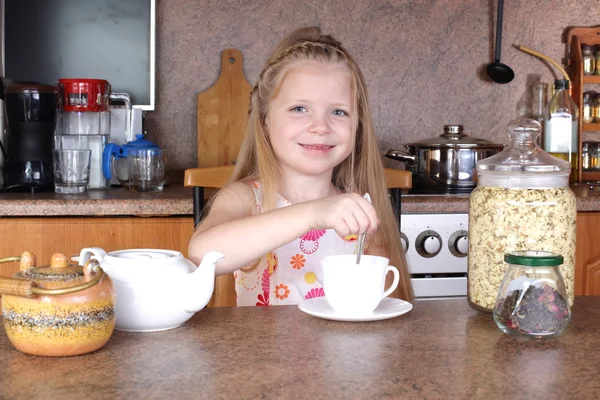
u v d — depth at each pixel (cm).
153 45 253
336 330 85
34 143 219
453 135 236
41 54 252
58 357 74
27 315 73
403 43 268
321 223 100
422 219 209
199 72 261
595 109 272
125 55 254
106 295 76
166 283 83
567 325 83
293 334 83
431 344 79
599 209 215
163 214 201
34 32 251
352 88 141
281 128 140
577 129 263
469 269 96
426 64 270
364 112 146
